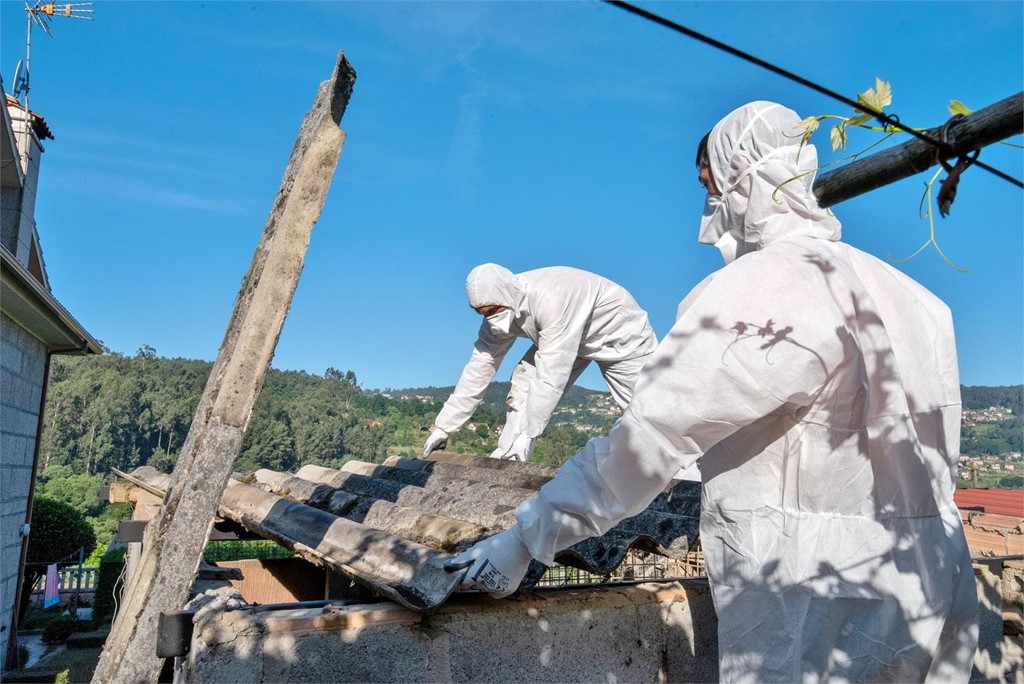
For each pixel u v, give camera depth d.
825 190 1.37
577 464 2.01
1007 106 1.08
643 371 1.94
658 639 2.51
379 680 2.03
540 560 2.01
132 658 2.01
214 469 2.10
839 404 1.88
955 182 1.14
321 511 3.38
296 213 2.15
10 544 11.31
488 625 2.20
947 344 2.21
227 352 2.19
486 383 5.32
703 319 1.89
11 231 13.51
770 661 1.87
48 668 11.66
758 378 1.81
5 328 10.65
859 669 1.83
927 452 2.07
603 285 5.01
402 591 2.12
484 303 4.68
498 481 4.03
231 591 2.81
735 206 2.21
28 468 12.39
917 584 1.88
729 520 2.01
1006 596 3.64
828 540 1.90
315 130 2.18
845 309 1.89
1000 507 11.80
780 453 1.95
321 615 2.00
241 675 1.89
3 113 12.51
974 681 3.42
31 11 14.16
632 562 3.86
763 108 2.14
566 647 2.32
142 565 2.08
